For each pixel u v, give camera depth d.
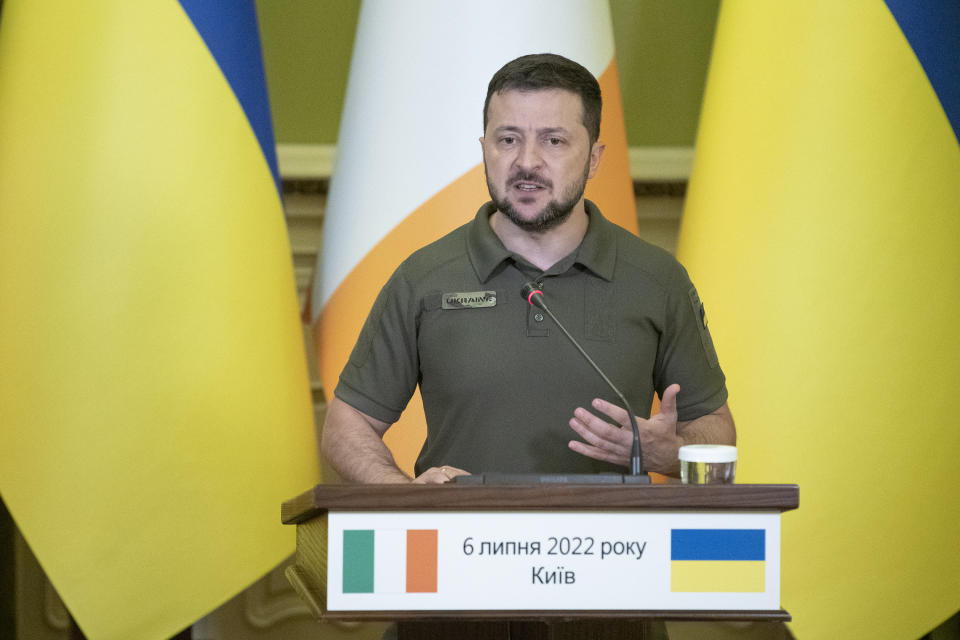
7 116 7.21
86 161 7.07
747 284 7.44
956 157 7.30
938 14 7.43
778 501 3.51
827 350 7.19
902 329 7.14
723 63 8.00
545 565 3.51
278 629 9.41
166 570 7.09
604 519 3.52
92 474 6.99
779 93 7.51
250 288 7.39
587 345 5.63
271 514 7.37
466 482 3.77
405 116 7.90
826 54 7.41
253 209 7.51
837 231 7.24
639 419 4.57
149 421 7.05
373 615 3.46
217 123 7.38
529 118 5.54
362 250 7.91
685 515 3.53
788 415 7.21
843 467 7.15
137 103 7.16
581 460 5.57
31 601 9.13
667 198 9.84
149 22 7.25
